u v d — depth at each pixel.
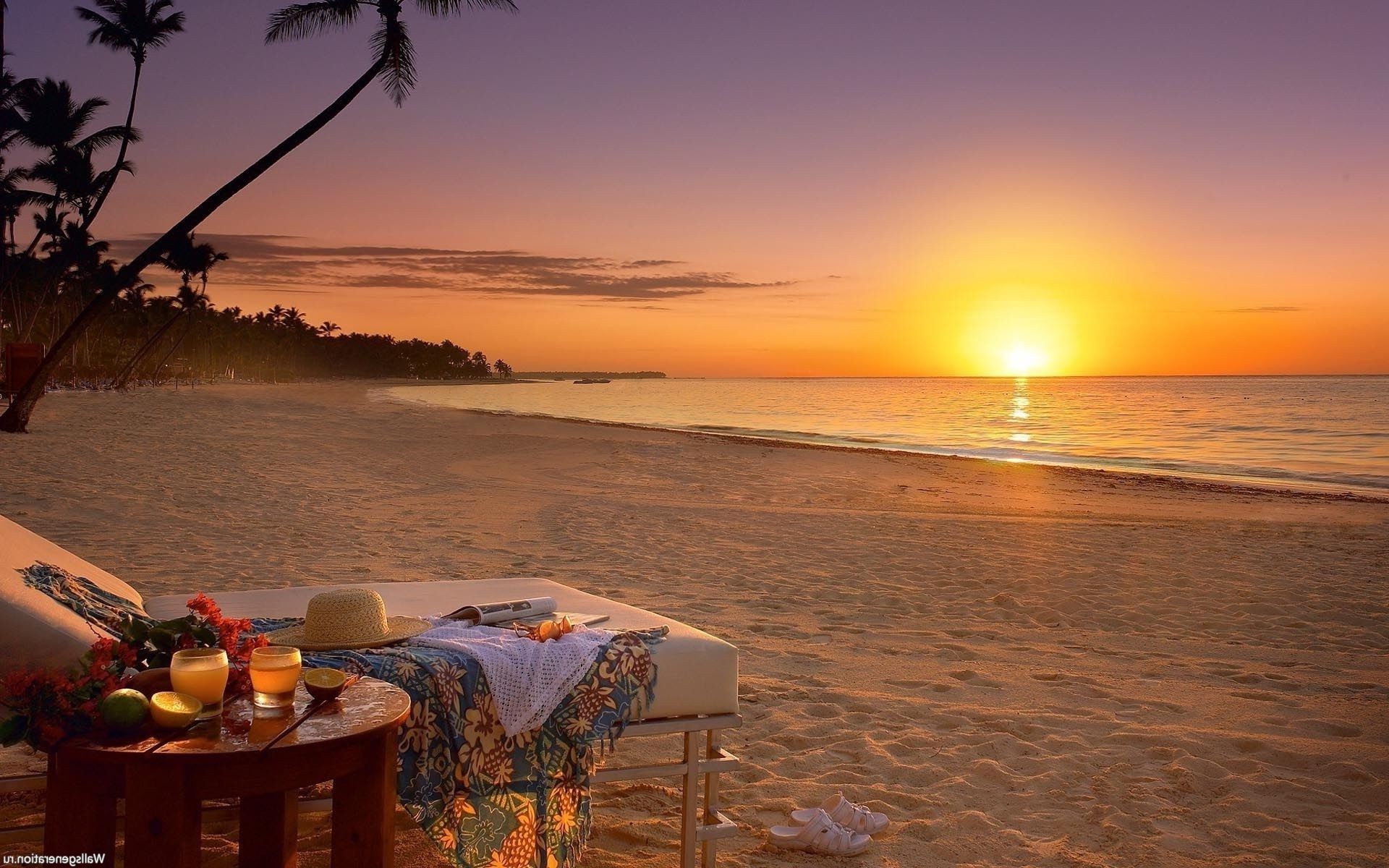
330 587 3.92
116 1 25.59
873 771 3.98
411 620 3.16
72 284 57.47
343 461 18.39
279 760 1.95
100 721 2.00
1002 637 6.57
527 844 2.70
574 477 17.28
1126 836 3.38
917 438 36.06
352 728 2.06
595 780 2.84
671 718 2.93
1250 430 42.69
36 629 2.21
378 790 2.09
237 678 2.34
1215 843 3.36
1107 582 8.68
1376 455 29.58
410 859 2.99
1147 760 4.16
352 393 85.06
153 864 1.88
